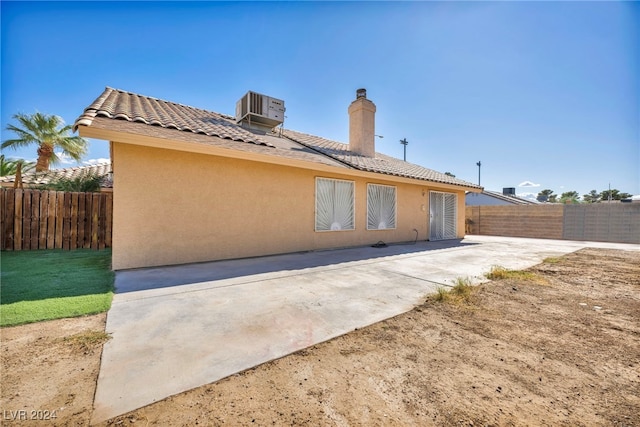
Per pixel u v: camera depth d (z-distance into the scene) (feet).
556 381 7.53
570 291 16.29
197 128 24.90
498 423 5.92
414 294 15.35
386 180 38.34
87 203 28.76
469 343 9.71
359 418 5.98
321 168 27.96
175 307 12.76
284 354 8.70
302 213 29.76
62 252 26.12
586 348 9.45
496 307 13.47
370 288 16.40
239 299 14.06
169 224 21.63
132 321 11.03
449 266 23.31
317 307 13.05
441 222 47.67
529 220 52.03
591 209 46.24
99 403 6.20
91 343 9.07
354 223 34.78
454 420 5.98
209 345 9.17
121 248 19.83
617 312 12.91
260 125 39.63
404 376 7.64
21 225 26.63
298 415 6.03
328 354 8.78
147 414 5.93
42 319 10.82
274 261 24.27
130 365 7.84
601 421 6.02
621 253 31.32
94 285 15.60
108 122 18.70
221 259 24.20
